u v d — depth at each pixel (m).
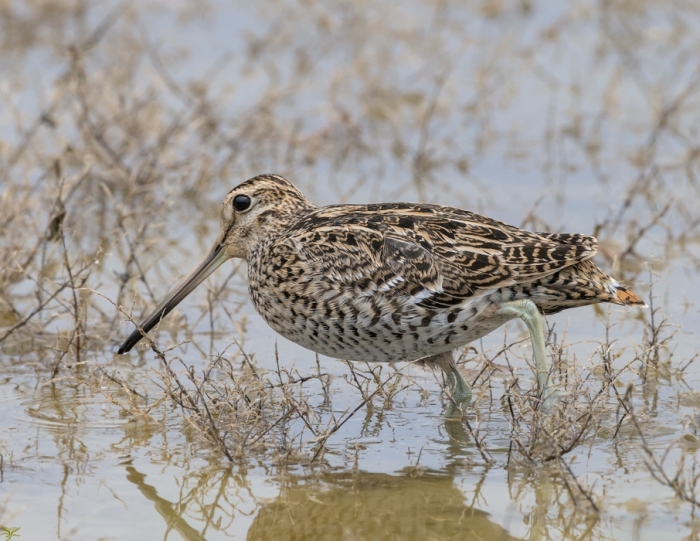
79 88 23.27
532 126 26.00
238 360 16.77
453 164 24.44
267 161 24.56
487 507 12.38
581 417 13.47
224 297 18.98
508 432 14.30
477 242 14.23
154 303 18.28
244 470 13.30
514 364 16.39
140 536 11.86
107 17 30.44
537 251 14.04
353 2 30.45
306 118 26.08
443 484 12.91
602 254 19.77
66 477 13.06
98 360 16.67
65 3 29.94
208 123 24.33
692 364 16.12
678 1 31.95
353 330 14.55
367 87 26.61
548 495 12.57
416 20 30.97
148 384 15.82
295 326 15.01
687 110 26.12
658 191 22.73
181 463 13.47
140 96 25.11
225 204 16.42
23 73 27.56
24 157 23.03
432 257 14.17
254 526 12.15
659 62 29.00
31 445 13.85
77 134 23.75
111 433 14.26
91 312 18.28
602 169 23.98
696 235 20.94
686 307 18.11
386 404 15.14
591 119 26.23
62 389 15.66
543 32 30.08
